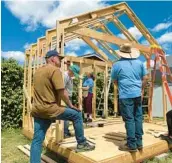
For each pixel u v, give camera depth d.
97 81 10.50
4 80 7.46
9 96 7.46
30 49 6.52
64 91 3.48
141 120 4.11
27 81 6.95
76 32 5.43
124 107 3.95
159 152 4.59
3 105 7.30
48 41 5.17
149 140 4.83
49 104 3.43
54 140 4.74
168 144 4.86
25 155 4.75
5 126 7.35
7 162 4.34
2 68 7.43
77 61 8.59
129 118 3.94
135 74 3.99
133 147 3.93
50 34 5.25
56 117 3.50
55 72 3.43
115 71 4.09
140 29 7.66
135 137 4.04
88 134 5.56
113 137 5.03
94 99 9.16
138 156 4.07
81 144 3.94
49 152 4.78
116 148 4.20
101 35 6.13
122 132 5.78
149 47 7.78
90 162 3.54
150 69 7.69
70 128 6.39
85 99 8.02
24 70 7.02
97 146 4.35
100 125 6.86
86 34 5.70
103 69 9.68
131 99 3.92
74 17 5.18
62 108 3.56
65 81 5.18
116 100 9.77
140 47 7.45
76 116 3.75
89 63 9.00
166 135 5.14
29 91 6.43
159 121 7.86
